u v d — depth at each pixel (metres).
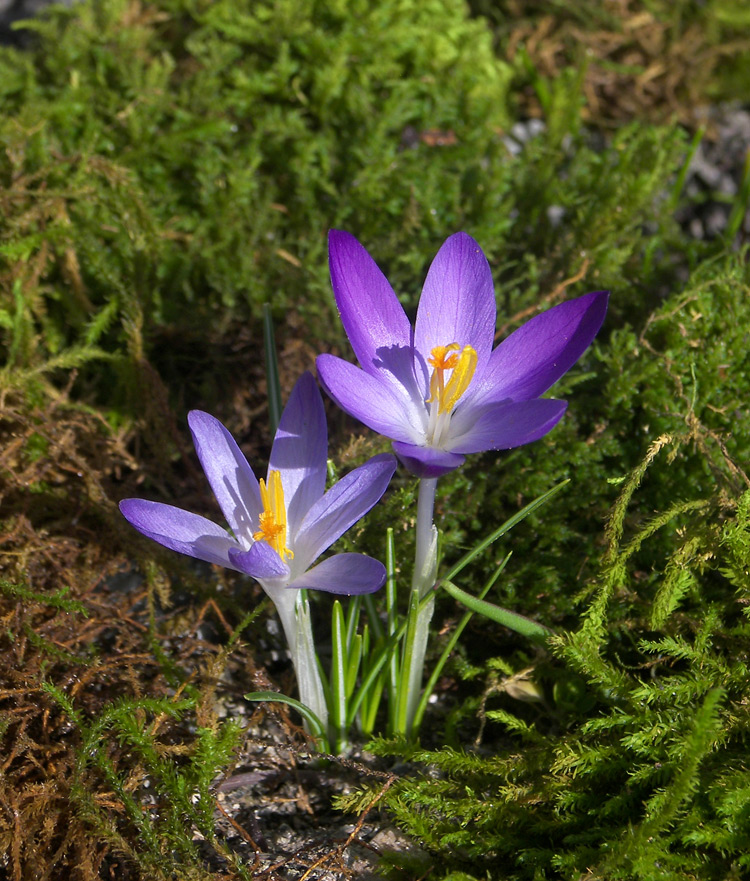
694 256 0.36
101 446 0.32
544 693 0.27
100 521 0.30
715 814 0.23
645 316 0.34
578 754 0.24
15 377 0.30
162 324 0.34
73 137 0.37
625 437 0.30
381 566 0.22
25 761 0.25
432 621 0.29
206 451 0.23
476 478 0.30
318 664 0.25
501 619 0.24
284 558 0.23
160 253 0.35
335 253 0.23
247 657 0.27
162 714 0.24
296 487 0.24
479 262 0.24
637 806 0.23
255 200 0.37
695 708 0.24
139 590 0.29
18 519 0.28
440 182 0.37
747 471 0.29
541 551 0.29
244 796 0.25
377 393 0.23
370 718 0.26
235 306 0.35
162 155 0.37
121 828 0.24
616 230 0.35
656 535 0.29
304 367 0.34
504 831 0.24
